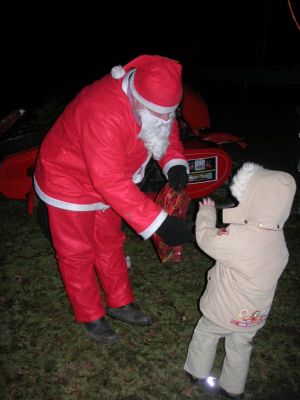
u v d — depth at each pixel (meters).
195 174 4.16
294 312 3.44
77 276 2.83
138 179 2.72
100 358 2.97
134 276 3.72
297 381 2.90
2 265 3.74
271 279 2.33
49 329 3.15
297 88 10.52
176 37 14.78
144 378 2.86
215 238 2.31
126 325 3.24
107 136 2.25
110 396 2.73
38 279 3.61
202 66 12.59
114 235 2.97
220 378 2.72
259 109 8.96
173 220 2.37
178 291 3.58
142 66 2.26
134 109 2.27
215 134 4.64
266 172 2.26
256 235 2.24
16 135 4.32
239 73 11.51
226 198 4.88
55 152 2.52
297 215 4.66
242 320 2.41
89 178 2.53
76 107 2.39
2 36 13.28
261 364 3.01
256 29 13.32
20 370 2.84
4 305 3.33
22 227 4.26
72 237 2.67
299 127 7.71
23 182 4.03
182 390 2.80
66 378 2.82
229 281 2.39
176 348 3.08
